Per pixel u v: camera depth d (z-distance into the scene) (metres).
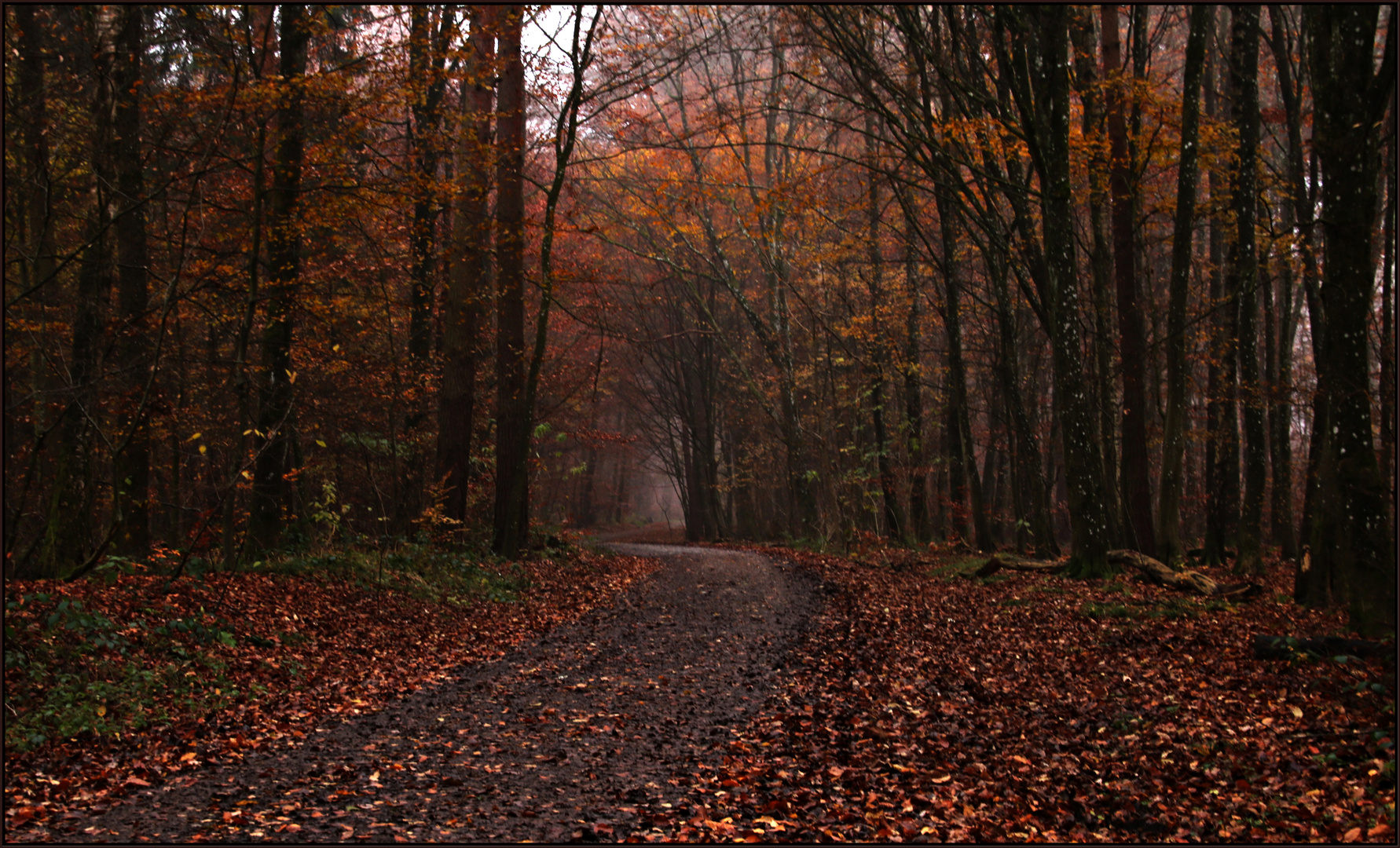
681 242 31.38
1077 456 15.55
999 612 13.04
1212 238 25.42
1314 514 12.27
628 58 18.73
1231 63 19.03
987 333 28.30
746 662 10.57
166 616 8.91
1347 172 8.99
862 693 8.90
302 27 12.63
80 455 10.50
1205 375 28.69
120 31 11.72
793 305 35.03
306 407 16.45
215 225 14.93
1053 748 7.02
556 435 28.28
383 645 10.59
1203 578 13.68
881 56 19.91
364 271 16.64
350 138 12.66
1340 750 6.16
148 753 6.29
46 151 11.80
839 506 27.80
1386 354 12.33
